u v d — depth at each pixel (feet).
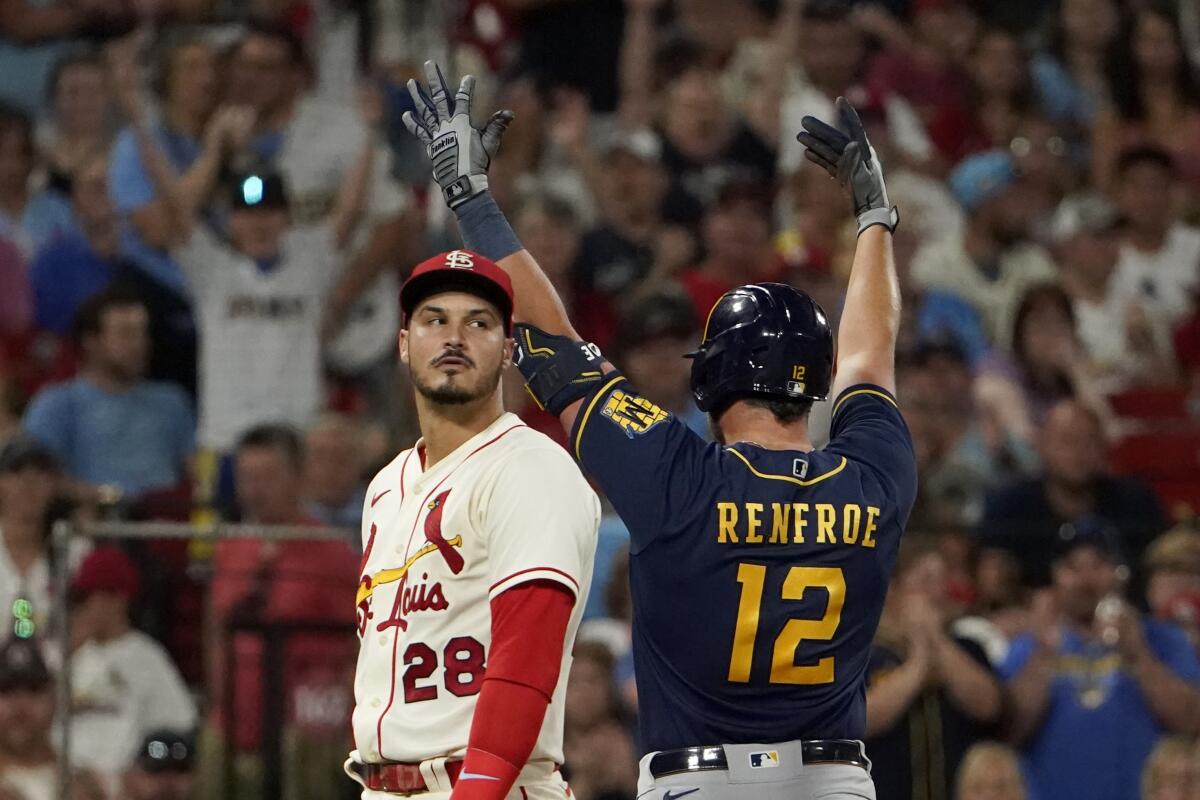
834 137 52.03
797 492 44.39
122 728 78.48
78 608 78.79
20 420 108.37
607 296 118.42
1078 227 131.95
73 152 125.29
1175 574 83.71
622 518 44.75
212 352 107.34
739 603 43.75
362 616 45.80
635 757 80.33
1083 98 149.69
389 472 47.57
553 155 128.16
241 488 90.33
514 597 42.93
